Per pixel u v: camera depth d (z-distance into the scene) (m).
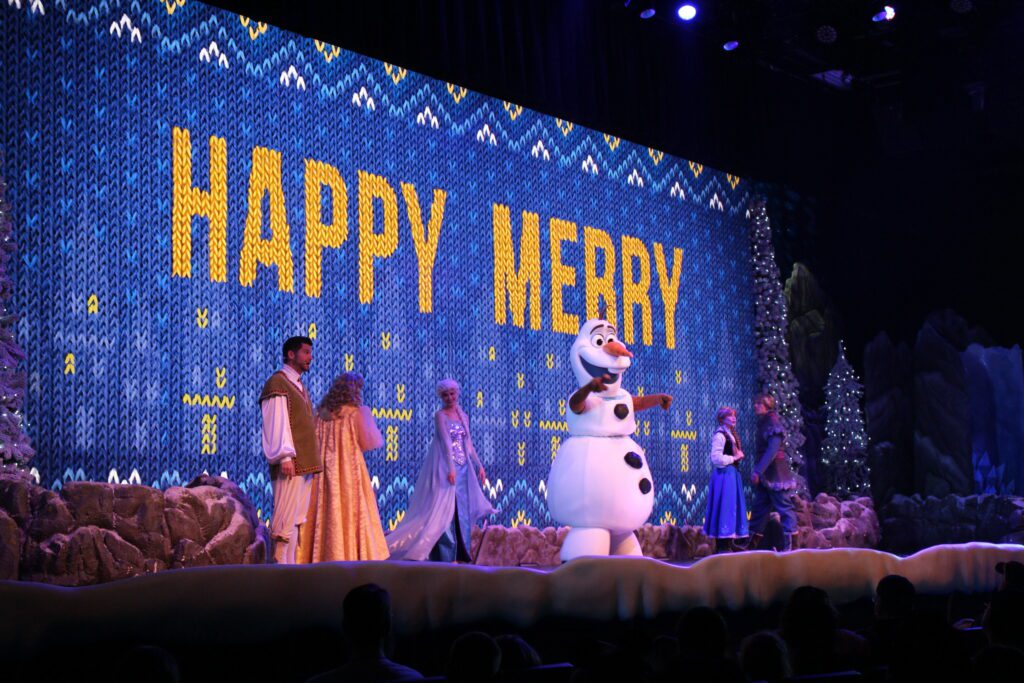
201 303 8.79
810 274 15.08
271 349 9.21
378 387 9.94
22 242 7.87
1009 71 14.73
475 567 5.04
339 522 7.15
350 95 10.06
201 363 8.73
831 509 13.35
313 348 9.50
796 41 13.92
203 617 4.15
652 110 12.74
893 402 14.93
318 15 9.70
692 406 13.12
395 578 4.71
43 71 8.11
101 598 3.93
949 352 14.77
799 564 6.49
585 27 12.09
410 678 3.22
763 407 11.39
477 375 10.80
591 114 12.02
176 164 8.77
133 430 8.28
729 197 14.10
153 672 2.66
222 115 9.12
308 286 9.53
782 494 11.18
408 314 10.27
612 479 8.29
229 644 4.22
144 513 7.20
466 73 10.79
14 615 3.73
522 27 11.45
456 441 8.30
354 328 9.82
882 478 14.64
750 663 3.30
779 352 14.01
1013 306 14.93
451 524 8.16
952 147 15.22
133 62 8.61
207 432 8.72
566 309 11.82
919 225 15.52
